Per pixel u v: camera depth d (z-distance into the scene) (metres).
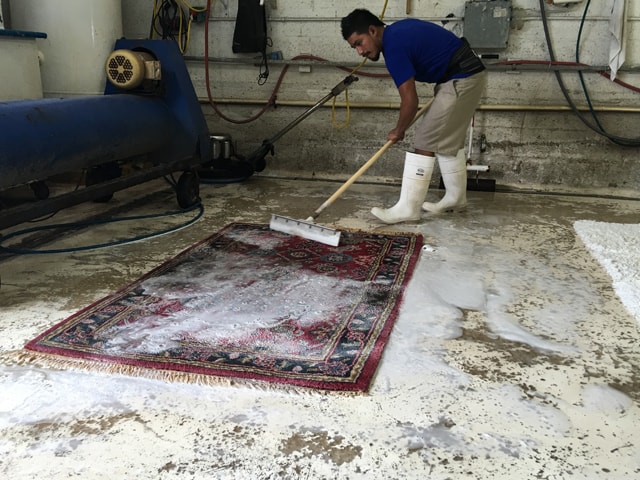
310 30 4.40
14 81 3.38
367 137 4.53
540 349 1.85
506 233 3.13
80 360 1.72
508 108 4.21
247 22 4.31
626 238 3.01
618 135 4.14
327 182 4.50
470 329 1.98
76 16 3.63
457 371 1.71
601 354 1.82
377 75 4.36
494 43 4.05
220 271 2.48
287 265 2.56
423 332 1.95
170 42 3.48
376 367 1.71
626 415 1.51
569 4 3.96
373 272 2.48
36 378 1.64
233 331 1.92
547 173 4.32
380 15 4.27
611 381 1.66
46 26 3.65
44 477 1.26
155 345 1.82
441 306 2.16
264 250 2.77
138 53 3.36
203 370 1.67
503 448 1.37
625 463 1.33
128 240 2.90
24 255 2.68
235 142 4.78
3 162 2.27
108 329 1.92
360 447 1.37
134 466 1.30
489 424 1.46
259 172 4.73
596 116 4.13
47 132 2.48
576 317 2.08
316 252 2.75
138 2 4.64
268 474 1.28
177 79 3.45
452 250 2.83
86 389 1.59
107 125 2.86
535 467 1.31
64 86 3.76
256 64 4.50
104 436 1.40
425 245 2.89
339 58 4.41
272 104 4.59
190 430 1.43
